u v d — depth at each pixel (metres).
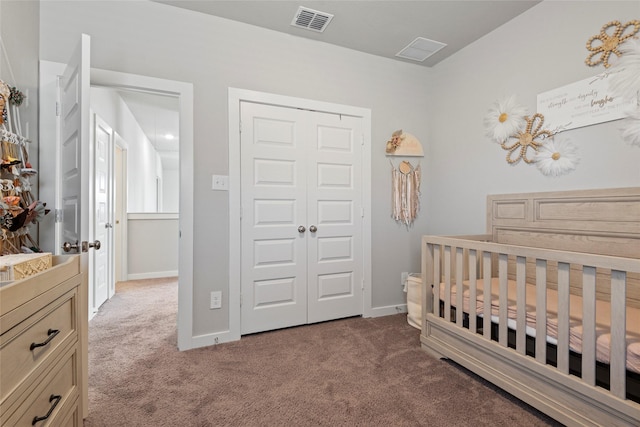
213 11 2.33
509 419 1.51
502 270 1.71
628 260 1.19
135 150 5.11
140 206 5.58
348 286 2.92
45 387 1.03
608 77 1.90
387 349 2.28
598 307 1.71
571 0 2.08
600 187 1.94
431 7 2.31
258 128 2.55
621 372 1.23
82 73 1.54
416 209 3.18
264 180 2.58
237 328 2.45
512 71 2.46
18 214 1.47
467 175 2.85
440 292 2.26
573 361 1.46
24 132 1.80
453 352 2.01
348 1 2.23
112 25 2.11
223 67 2.41
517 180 2.43
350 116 2.91
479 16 2.42
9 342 0.83
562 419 1.42
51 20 1.98
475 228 2.78
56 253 1.96
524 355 1.60
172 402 1.64
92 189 2.92
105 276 3.38
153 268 4.61
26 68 1.81
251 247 2.54
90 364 2.03
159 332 2.57
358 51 2.92
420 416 1.54
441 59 3.10
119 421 1.49
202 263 2.34
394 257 3.11
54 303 1.09
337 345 2.34
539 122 2.27
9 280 1.00
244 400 1.66
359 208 2.96
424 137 3.24
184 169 2.28
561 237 2.13
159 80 2.21
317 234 2.79
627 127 1.82
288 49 2.64
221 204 2.40
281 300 2.66
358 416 1.54
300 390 1.75
